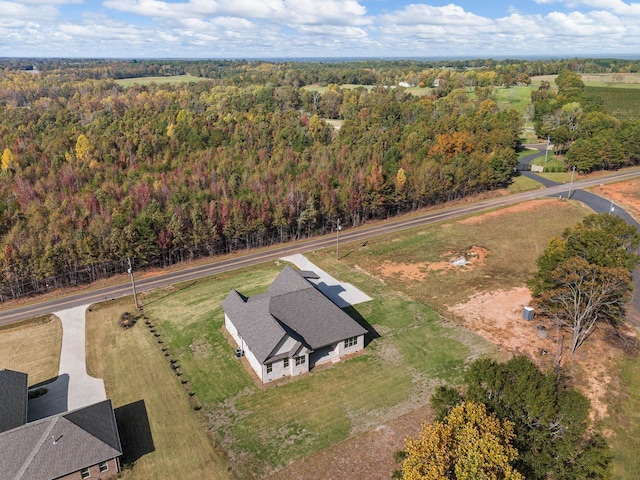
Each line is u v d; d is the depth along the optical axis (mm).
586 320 42000
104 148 88375
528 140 135625
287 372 37656
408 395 34812
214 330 44812
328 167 85500
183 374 38188
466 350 40375
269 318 38781
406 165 87750
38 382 37656
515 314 46281
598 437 29641
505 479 19984
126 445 30734
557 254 41844
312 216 70875
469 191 91312
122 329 45625
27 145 90375
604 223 45062
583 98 144875
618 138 101688
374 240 69812
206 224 63656
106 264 58375
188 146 96438
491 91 170625
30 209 63375
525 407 25172
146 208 64938
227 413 33531
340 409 33531
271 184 77688
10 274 52312
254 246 69125
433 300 50000
